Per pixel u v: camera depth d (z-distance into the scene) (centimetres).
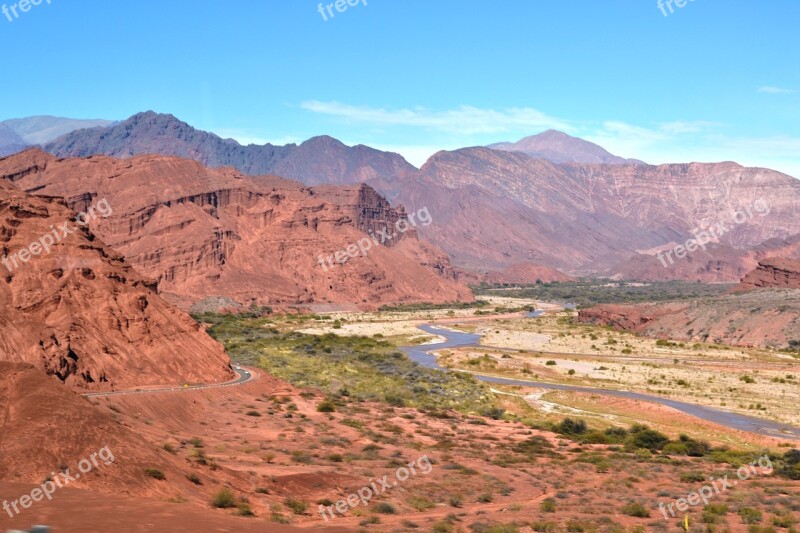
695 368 17112
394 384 13212
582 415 11769
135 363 9900
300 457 7056
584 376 15638
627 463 8212
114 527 3538
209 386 10188
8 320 8794
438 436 9238
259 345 16400
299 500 5578
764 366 17662
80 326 9631
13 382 5350
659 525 5334
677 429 10956
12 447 4759
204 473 5466
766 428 11106
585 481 7219
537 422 11019
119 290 10650
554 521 5344
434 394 12712
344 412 10306
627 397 13338
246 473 5919
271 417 9194
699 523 5472
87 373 8975
